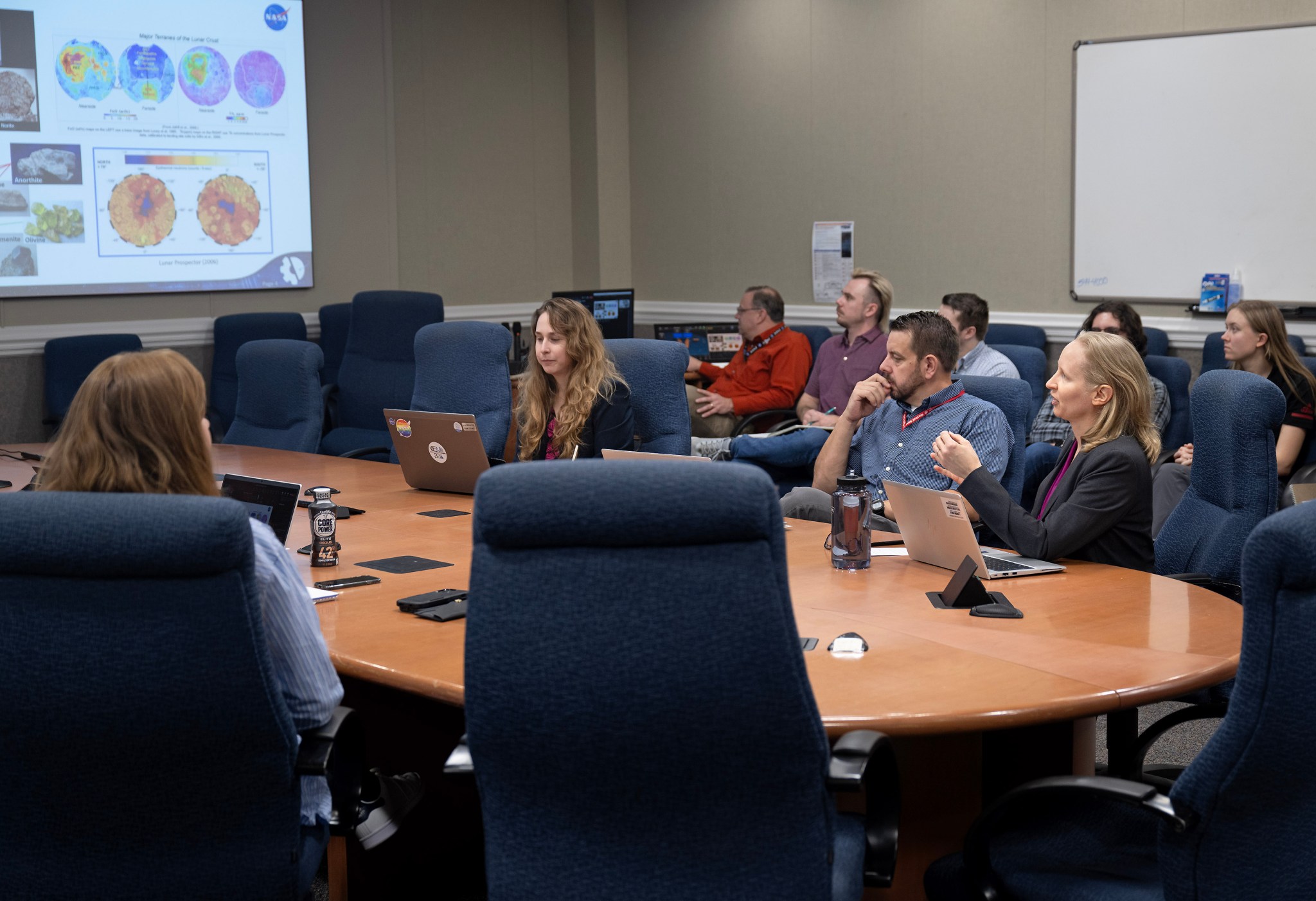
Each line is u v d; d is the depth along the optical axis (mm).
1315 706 1297
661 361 3629
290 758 1516
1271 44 5012
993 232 5906
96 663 1386
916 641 1921
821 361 5320
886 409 3338
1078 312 5695
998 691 1678
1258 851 1388
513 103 7113
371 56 6484
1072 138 5586
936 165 6055
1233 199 5184
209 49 5902
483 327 3977
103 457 1512
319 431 4316
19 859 1510
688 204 7141
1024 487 4016
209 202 5984
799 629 2002
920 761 1952
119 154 5695
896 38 6109
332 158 6398
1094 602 2150
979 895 1646
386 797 1955
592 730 1303
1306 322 5066
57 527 1347
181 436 1546
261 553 1611
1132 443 2457
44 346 5535
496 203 7109
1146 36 5312
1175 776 2496
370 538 2793
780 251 6746
